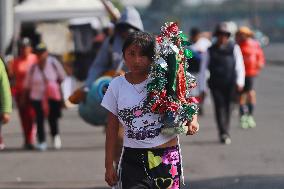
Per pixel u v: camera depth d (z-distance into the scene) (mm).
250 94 30859
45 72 26188
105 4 20312
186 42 11070
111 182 11039
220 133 26250
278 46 148375
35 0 43094
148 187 10914
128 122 10898
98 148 26219
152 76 10805
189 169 21000
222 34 25938
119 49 17875
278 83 58031
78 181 19844
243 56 30750
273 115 35406
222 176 19594
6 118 15953
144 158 10867
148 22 177250
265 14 190625
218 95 26078
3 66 15914
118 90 10945
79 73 44562
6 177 20641
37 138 26250
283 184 17984
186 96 11016
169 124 10805
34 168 22109
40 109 26078
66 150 25875
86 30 45906
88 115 18625
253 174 19703
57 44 45469
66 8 42844
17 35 41938
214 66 25953
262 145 25500
